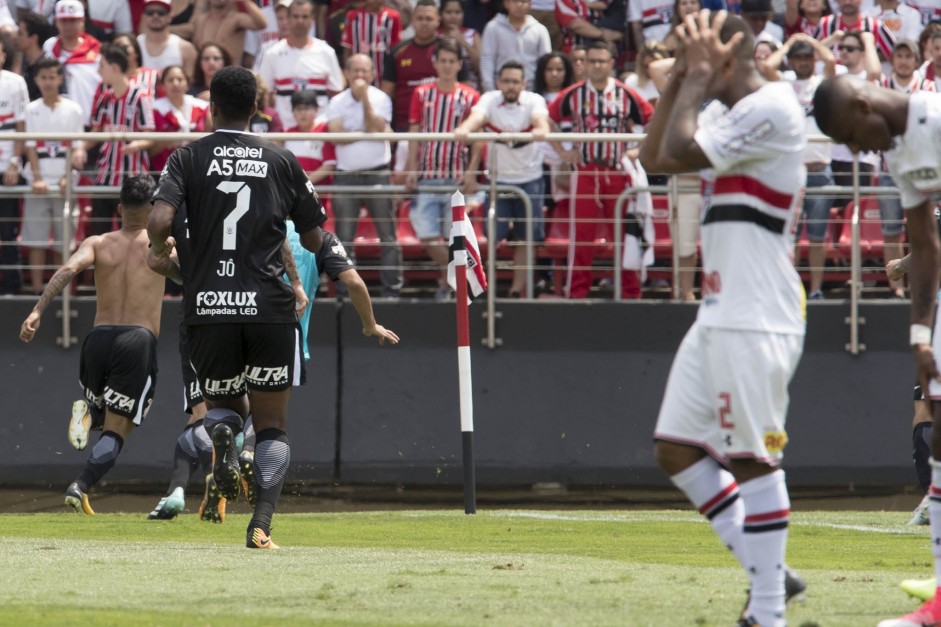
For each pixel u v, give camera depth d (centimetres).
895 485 3856
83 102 4216
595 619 1347
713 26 1300
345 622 1321
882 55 4303
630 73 4212
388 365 3834
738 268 1255
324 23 4528
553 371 3847
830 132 1386
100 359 3088
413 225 3847
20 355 3831
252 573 1781
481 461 3828
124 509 3700
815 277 3881
